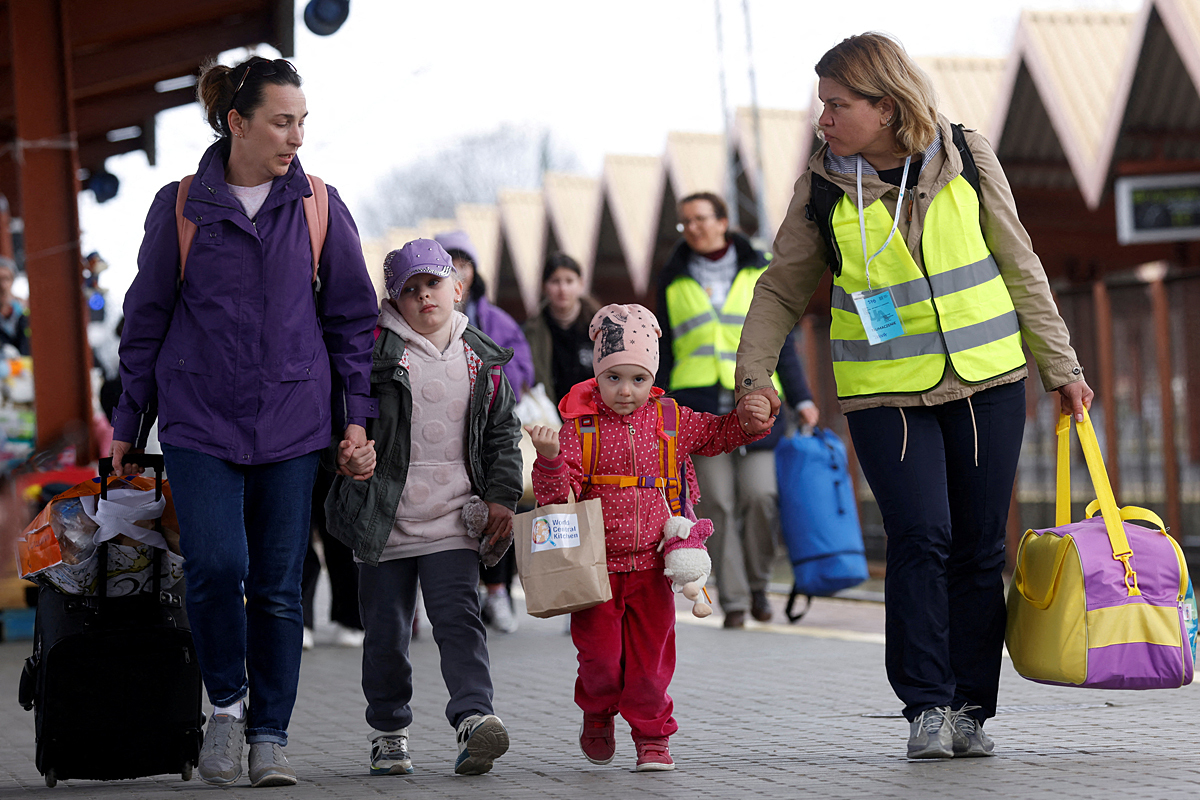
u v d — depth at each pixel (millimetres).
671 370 17359
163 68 24875
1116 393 22125
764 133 38438
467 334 8992
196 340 8133
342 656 15742
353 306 8477
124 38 24734
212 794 7930
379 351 8695
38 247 19219
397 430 8664
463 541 8758
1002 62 29625
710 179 36188
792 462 17188
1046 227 29922
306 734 10539
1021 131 26766
